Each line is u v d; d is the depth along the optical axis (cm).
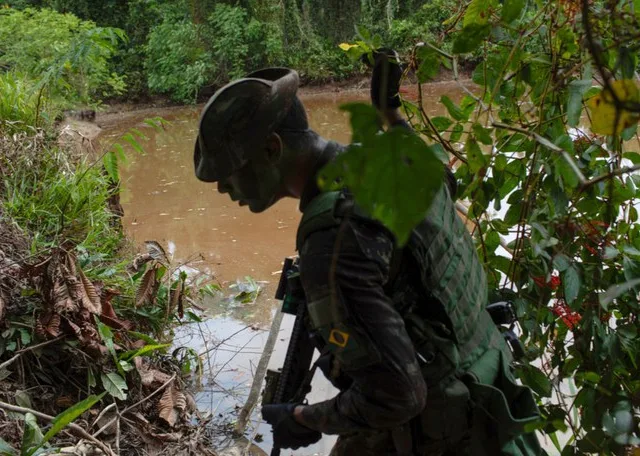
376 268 159
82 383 311
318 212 163
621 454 211
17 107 484
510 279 248
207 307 461
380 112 82
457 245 180
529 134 142
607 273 241
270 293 477
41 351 301
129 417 303
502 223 250
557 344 253
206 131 171
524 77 228
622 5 177
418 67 230
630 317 243
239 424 334
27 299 314
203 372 384
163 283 384
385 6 1414
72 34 912
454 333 175
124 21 1409
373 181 73
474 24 148
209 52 1323
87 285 307
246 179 176
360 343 159
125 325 334
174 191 710
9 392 285
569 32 206
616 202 237
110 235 429
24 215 383
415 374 162
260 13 1362
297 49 1388
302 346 196
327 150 177
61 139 496
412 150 73
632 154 235
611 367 228
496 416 174
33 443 233
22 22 874
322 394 362
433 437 176
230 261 530
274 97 171
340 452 195
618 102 100
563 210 224
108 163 438
